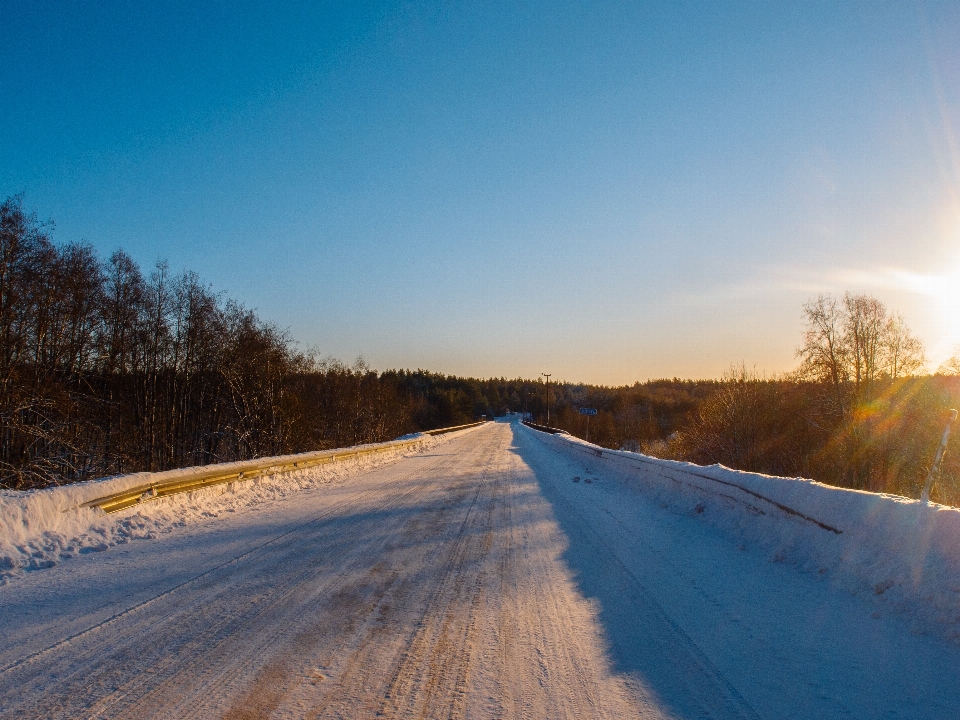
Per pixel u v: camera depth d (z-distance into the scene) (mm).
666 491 12164
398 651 4598
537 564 7379
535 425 77375
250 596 5883
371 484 15859
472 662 4410
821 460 33000
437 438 46719
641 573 6938
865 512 6094
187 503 10562
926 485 5816
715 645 4738
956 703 3705
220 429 33062
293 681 4020
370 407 52688
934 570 4910
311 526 9602
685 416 62125
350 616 5379
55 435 21094
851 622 5023
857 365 32281
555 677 4168
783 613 5398
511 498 13438
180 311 29969
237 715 3533
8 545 6863
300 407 36375
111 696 3746
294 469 16109
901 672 4113
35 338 21984
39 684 3900
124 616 5246
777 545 7348
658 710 3688
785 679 4109
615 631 5078
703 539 8609
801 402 36062
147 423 27781
